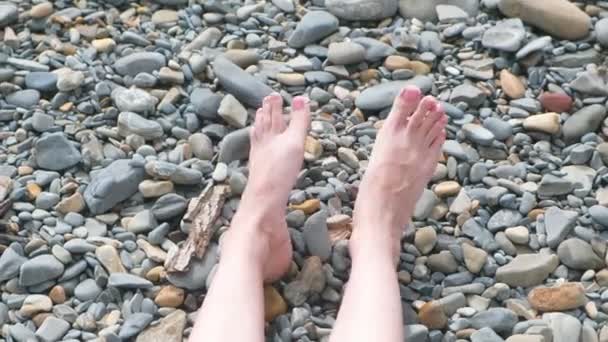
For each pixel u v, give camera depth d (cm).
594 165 166
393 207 150
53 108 174
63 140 165
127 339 141
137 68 179
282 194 147
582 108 173
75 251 151
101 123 172
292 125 157
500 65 181
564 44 185
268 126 158
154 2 196
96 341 140
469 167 165
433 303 144
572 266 151
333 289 148
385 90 175
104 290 149
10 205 158
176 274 148
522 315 145
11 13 187
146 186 159
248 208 146
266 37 188
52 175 163
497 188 161
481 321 143
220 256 146
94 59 182
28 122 170
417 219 158
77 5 194
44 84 176
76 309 146
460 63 183
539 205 160
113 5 195
